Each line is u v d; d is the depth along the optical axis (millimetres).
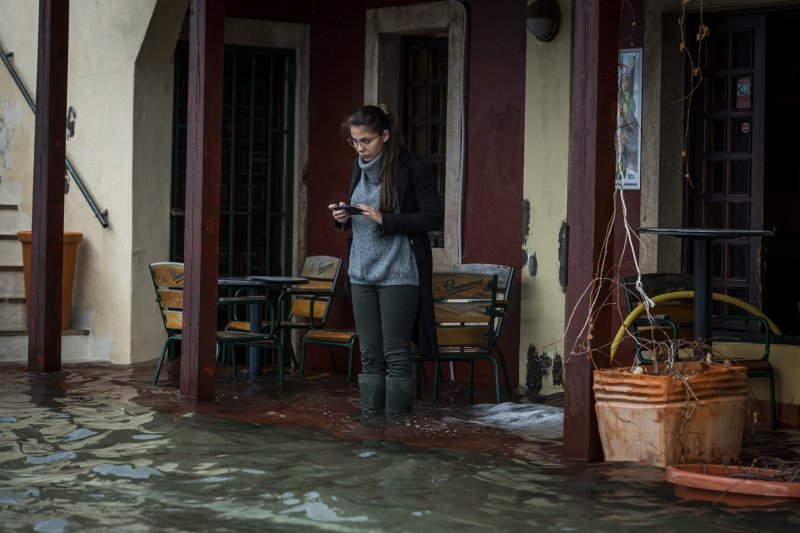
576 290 5234
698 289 5859
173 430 5828
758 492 4500
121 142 8977
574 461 5180
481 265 7949
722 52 7688
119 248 8984
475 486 4625
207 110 6898
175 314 7367
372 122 6000
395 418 6195
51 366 8203
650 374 5203
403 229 5930
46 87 8094
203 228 6930
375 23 9195
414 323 6199
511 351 8281
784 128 9719
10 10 9875
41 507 4305
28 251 9031
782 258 10070
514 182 8273
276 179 9805
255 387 7684
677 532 3957
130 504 4344
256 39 9539
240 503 4348
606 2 5148
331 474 4840
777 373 6617
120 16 8945
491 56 8422
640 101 7742
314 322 8695
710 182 7785
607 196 5230
